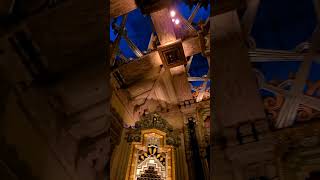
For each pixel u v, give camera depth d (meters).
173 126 14.59
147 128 13.71
